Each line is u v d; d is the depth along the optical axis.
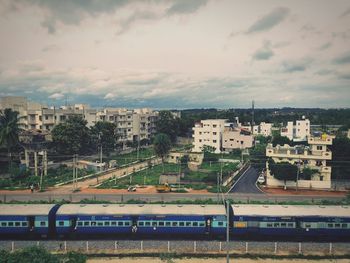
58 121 97.00
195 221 37.72
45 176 72.00
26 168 73.94
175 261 33.12
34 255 29.89
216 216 37.91
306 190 64.31
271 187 66.38
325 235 37.56
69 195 58.78
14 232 37.91
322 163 66.69
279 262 33.12
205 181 69.00
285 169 63.94
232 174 76.00
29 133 77.50
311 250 35.88
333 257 34.16
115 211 38.69
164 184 64.12
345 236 37.56
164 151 84.94
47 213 38.09
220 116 179.50
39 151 76.50
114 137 98.00
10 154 73.50
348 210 39.25
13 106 98.62
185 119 144.38
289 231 37.59
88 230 38.00
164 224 37.88
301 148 70.19
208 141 111.75
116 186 65.50
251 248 36.28
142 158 98.50
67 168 80.44
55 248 36.09
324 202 50.16
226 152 109.19
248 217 37.56
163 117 126.44
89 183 69.12
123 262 32.94
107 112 113.25
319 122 176.88
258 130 151.12
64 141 80.44
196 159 90.12
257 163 83.88
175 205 41.03
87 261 33.06
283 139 94.56
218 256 34.19
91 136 91.31
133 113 120.75
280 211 38.50
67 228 37.88
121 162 93.12
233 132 110.38
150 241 38.09
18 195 58.88
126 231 38.00
